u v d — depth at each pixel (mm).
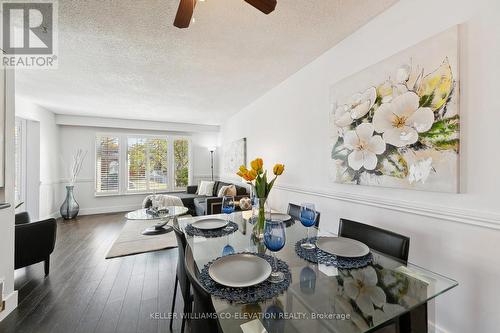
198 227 1692
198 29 1884
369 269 1112
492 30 1182
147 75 2812
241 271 1011
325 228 2377
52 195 4594
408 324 1144
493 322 1182
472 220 1250
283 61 2523
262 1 1114
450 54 1320
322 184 2418
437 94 1376
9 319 1672
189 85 3189
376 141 1763
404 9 1593
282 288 921
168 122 5770
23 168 3965
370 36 1840
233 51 2271
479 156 1232
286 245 1404
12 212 1792
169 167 5988
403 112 1567
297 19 1789
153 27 1842
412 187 1516
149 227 3898
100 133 5281
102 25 1803
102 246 3162
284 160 3131
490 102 1191
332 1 1600
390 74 1656
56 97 3639
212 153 6438
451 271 1353
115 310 1784
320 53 2355
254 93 3600
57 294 1992
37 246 2211
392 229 1703
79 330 1570
